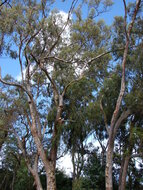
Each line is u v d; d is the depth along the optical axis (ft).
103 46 75.31
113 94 74.59
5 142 88.07
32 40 65.41
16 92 83.20
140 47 71.87
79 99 75.56
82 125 73.97
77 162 85.15
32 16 62.23
